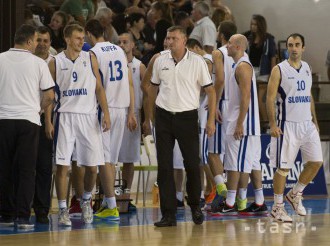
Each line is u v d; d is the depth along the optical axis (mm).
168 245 14062
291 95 17312
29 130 15586
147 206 20734
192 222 17281
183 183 21500
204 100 19453
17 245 13992
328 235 15477
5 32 19500
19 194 15727
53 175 19922
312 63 29219
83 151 16688
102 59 18109
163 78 16391
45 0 27047
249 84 17688
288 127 17359
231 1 31484
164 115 16344
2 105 15547
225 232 15750
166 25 24500
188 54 16391
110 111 18219
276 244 14297
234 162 18094
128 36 19469
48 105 15930
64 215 16594
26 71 15570
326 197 23406
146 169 20359
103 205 17891
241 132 17766
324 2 28766
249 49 27359
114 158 18438
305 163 18000
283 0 29938
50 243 14219
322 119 26875
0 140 15625
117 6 27906
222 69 18469
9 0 19453
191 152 16422
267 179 22922
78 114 16531
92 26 18250
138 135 19531
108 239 14742
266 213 18703
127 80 18406
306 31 29359
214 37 24938
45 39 16906
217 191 18609
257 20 27109
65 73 16500
